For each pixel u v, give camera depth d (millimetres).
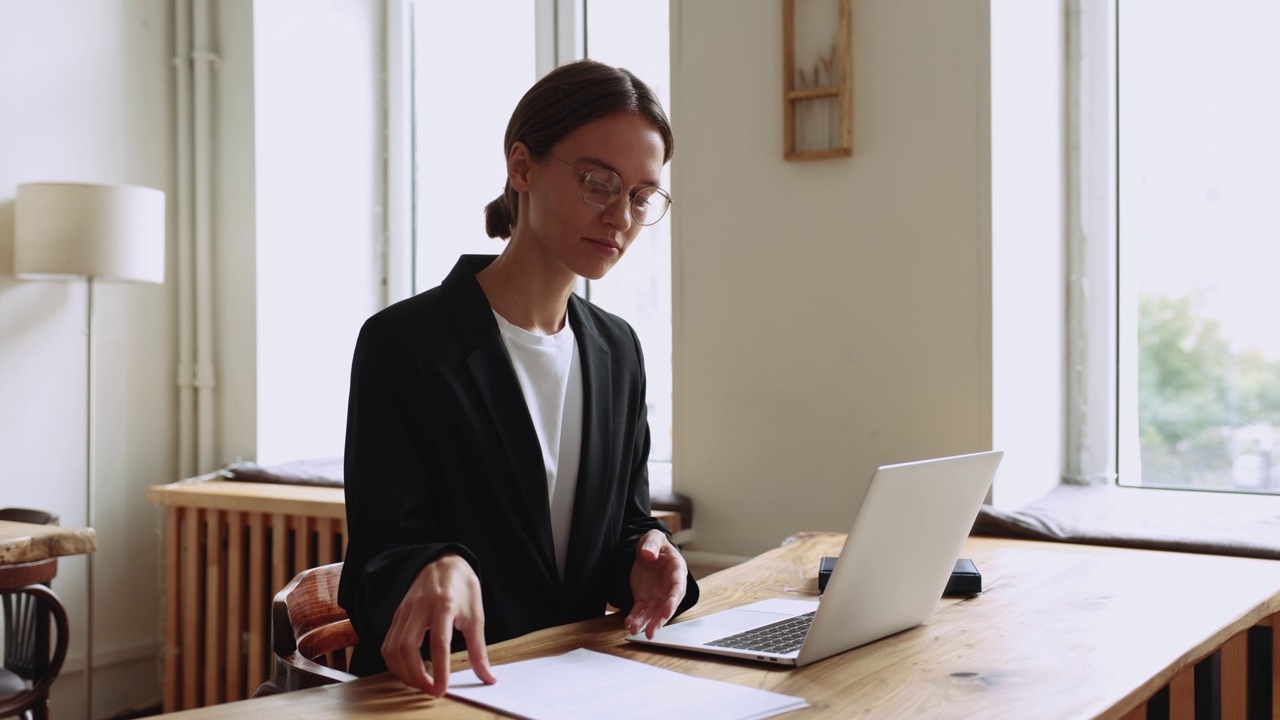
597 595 1259
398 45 3666
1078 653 1077
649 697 889
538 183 1176
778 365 2406
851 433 2320
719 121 2477
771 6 2412
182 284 3469
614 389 1329
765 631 1146
